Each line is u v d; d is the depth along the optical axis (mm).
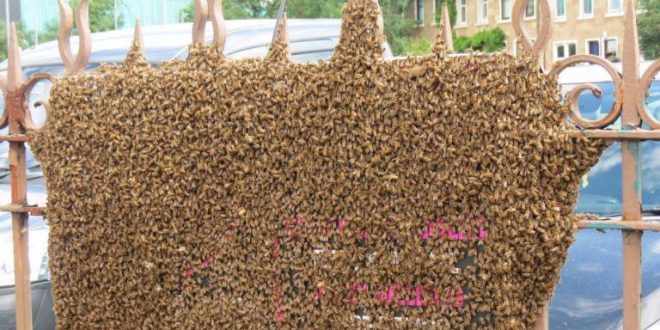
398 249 3188
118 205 3660
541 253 2945
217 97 3424
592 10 25516
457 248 3086
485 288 3061
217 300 3551
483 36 28828
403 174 3137
